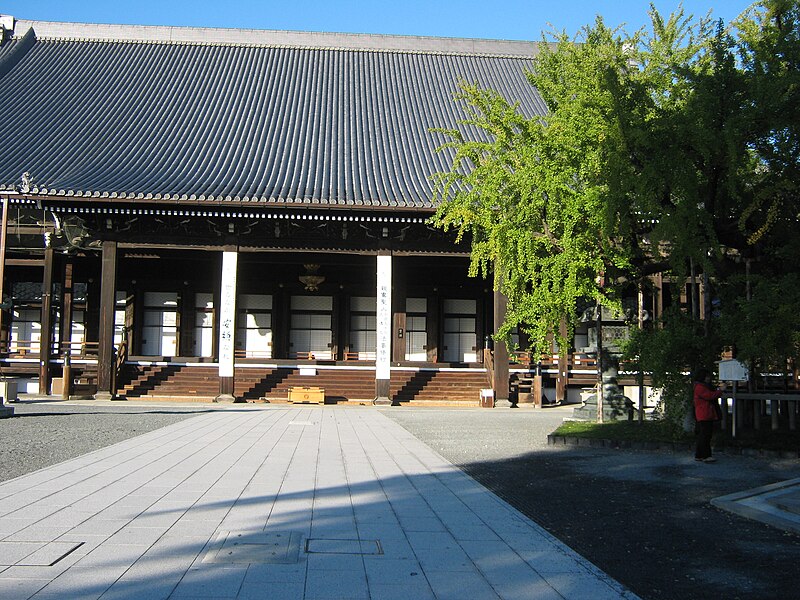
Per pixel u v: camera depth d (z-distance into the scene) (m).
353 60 51.31
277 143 40.06
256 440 17.42
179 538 7.79
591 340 23.80
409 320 42.81
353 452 15.55
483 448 16.75
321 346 42.47
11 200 31.53
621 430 17.95
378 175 36.19
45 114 41.28
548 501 10.58
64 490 10.37
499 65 51.25
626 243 17.20
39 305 39.94
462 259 37.38
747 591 6.62
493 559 7.37
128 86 45.75
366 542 7.88
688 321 16.19
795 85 13.67
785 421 18.17
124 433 18.25
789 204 15.17
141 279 41.59
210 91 46.25
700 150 13.79
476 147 18.62
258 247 34.09
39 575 6.42
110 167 35.25
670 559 7.64
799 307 13.00
